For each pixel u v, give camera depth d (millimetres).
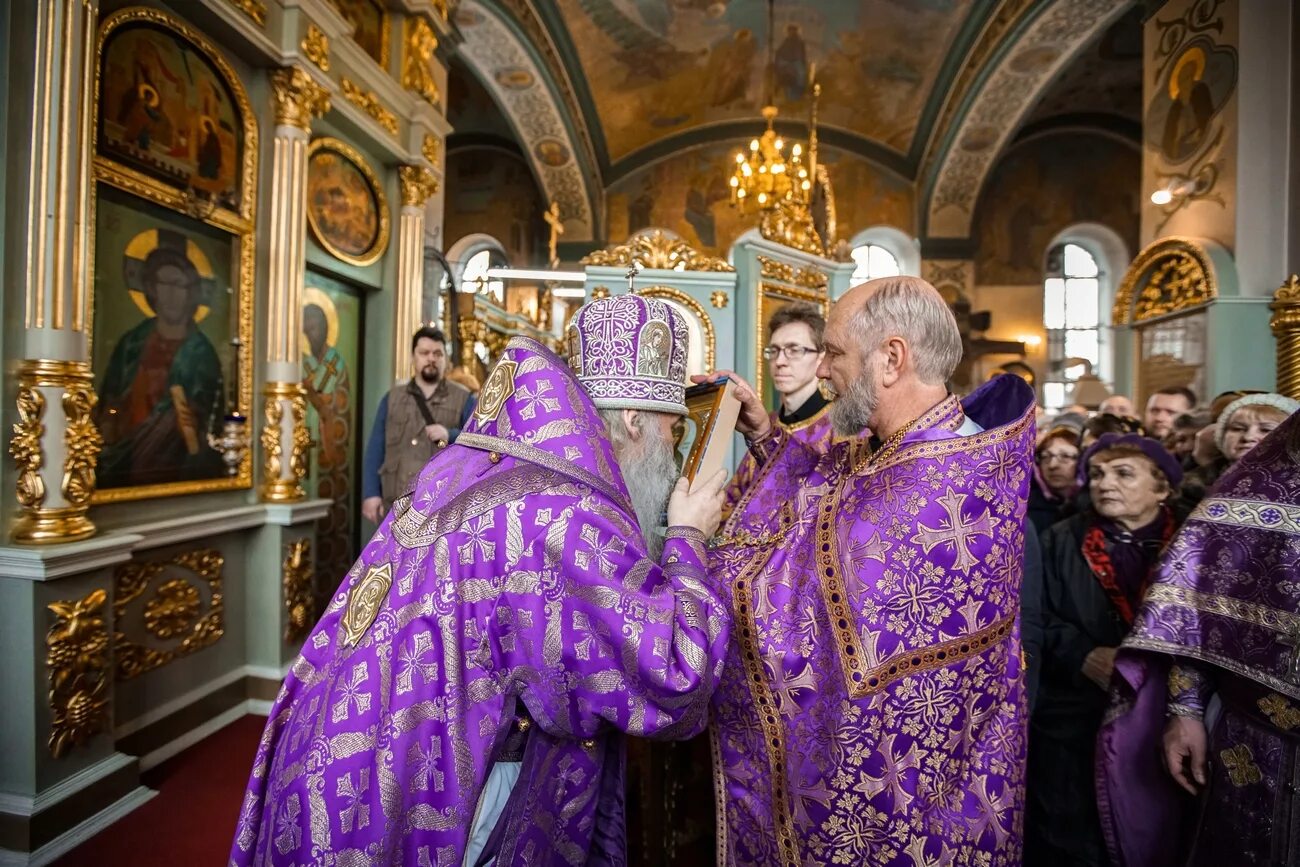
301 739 869
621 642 826
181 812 2385
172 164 2881
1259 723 1207
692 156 13664
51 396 2184
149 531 2662
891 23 10305
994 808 923
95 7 2311
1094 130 12898
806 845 930
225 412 3244
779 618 977
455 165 13555
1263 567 1224
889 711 894
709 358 3594
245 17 3121
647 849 1316
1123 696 1479
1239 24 4684
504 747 954
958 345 1027
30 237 2148
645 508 1109
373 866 793
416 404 3822
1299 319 4078
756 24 10609
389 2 4695
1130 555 1670
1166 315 5074
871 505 949
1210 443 2061
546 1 9266
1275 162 4582
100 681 2332
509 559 862
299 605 3555
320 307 4242
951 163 11672
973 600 913
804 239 4020
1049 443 2424
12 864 2035
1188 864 1324
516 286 13242
